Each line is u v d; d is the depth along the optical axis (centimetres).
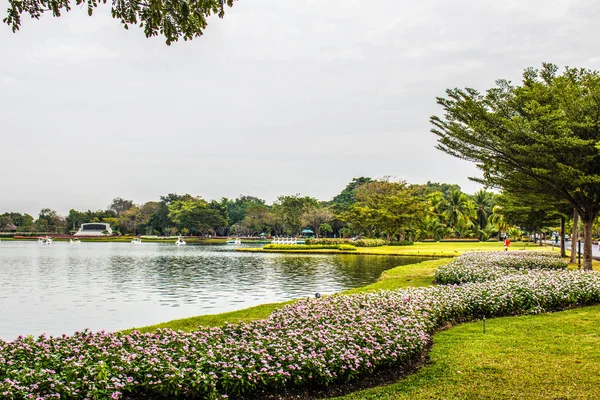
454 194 8688
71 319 1571
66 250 6638
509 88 1892
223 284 2481
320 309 1040
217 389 655
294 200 9238
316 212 9075
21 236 11719
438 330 1070
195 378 635
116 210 15525
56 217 13488
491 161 2005
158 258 4725
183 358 684
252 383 662
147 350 727
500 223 7506
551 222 3425
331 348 751
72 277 2880
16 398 564
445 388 694
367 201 7394
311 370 704
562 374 736
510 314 1228
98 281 2658
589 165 1870
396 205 6381
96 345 756
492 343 933
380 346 793
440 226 7888
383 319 939
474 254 2712
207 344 784
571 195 2009
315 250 5403
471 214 8550
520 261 2172
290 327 897
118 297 2041
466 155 2059
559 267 2144
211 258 4659
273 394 684
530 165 1858
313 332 830
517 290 1313
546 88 1805
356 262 3862
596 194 1941
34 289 2311
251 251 5897
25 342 769
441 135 2031
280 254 5166
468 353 865
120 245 8788
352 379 751
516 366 780
